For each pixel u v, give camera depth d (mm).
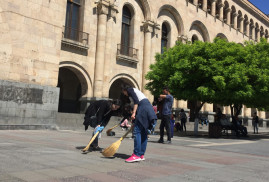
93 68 18594
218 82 12984
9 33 11891
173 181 3244
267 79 14336
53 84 13242
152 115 4645
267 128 39969
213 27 30547
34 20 12688
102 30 18766
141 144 4695
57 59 13500
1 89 11141
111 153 4684
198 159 5258
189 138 12328
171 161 4785
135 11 22094
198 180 3363
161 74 16422
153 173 3662
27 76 12289
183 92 14453
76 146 6145
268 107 19266
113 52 20000
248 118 35656
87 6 18438
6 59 11711
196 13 28234
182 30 26375
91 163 4137
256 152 7449
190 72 14805
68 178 3084
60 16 13766
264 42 17281
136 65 21938
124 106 5355
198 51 14570
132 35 21922
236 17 35250
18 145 5676
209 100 15172
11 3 12000
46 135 9086
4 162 3752
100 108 5531
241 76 13367
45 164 3793
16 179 2895
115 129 15852
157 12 23656
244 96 13648
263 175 3965
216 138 13359
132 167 4027
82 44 17531
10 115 11383
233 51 14609
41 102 12539
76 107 22953
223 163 4938
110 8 19391
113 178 3221
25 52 12281
